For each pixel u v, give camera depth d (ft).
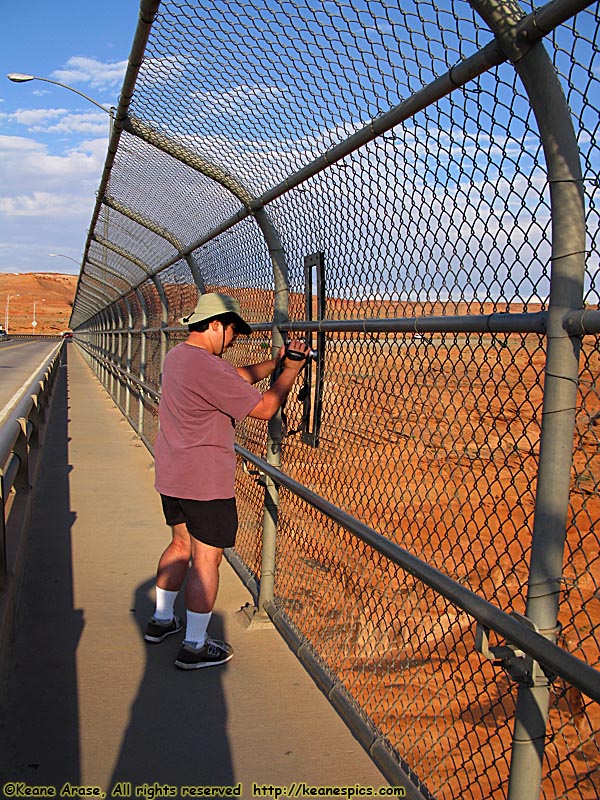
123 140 16.46
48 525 20.76
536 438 23.58
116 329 56.03
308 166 10.71
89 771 9.45
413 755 10.78
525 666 6.55
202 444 12.09
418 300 8.83
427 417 10.36
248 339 17.37
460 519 24.56
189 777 9.36
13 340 277.23
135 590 15.97
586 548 21.33
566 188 5.97
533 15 5.74
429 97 7.57
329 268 11.75
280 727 10.64
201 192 16.85
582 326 5.83
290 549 16.88
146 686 11.76
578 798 10.33
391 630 14.73
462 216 7.72
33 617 14.35
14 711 10.88
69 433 39.17
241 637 13.83
